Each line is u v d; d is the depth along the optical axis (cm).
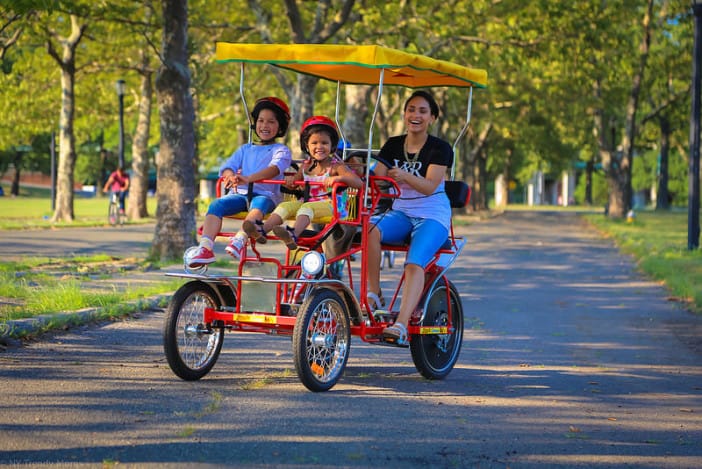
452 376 855
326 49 764
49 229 3048
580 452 590
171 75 1850
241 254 749
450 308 860
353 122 2912
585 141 5672
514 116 5250
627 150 5038
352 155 836
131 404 673
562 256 2488
